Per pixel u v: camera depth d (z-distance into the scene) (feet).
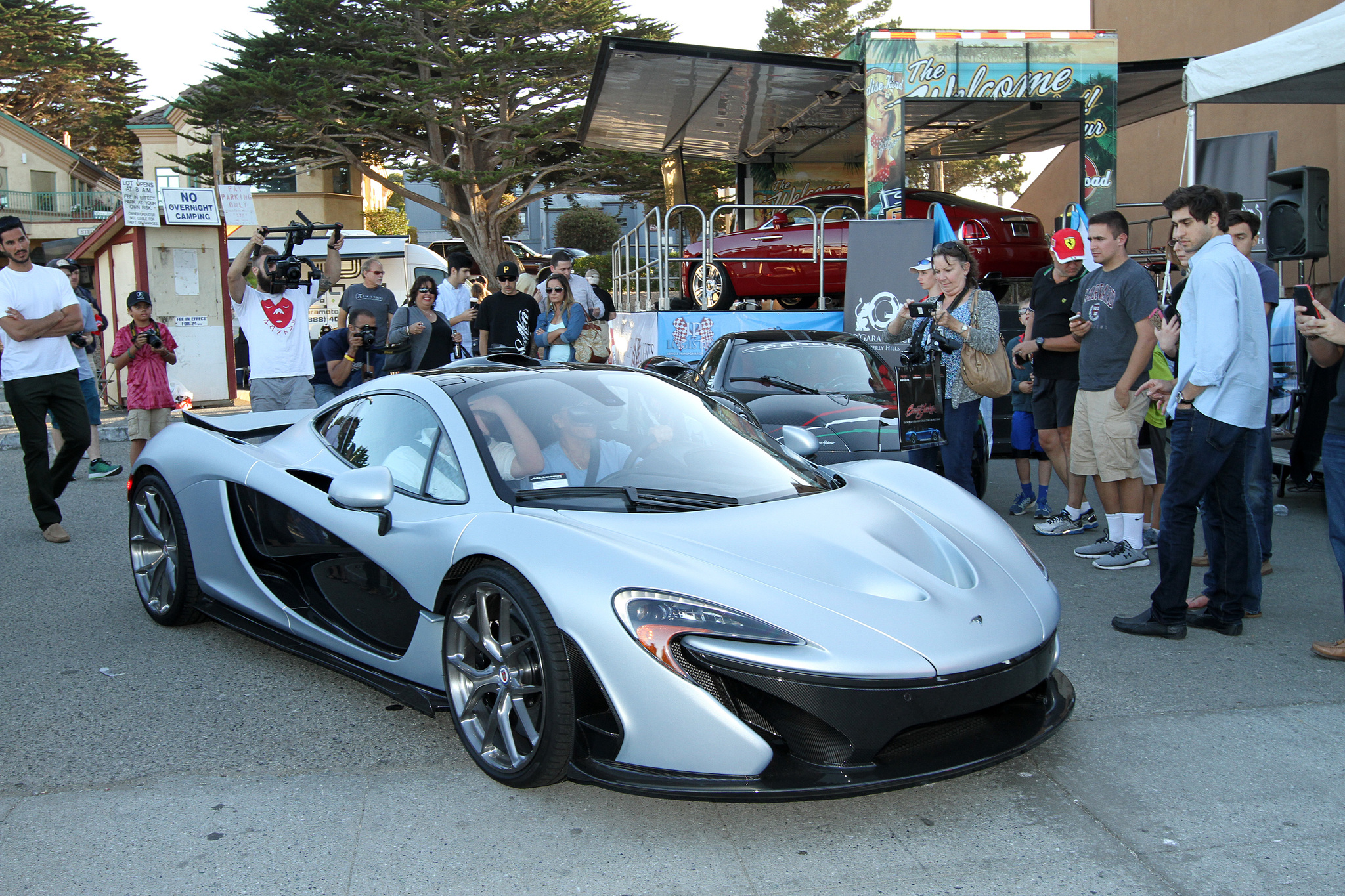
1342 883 7.86
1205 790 9.49
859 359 24.71
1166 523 13.84
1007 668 8.81
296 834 8.77
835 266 35.99
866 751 8.23
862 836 8.68
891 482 12.62
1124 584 16.93
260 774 9.97
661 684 8.27
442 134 106.11
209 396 45.44
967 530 11.23
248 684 12.56
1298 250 17.99
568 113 95.71
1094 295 17.39
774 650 8.20
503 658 9.40
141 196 41.60
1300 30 22.71
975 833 8.73
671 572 8.76
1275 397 24.16
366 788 9.66
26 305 19.13
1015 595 9.81
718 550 9.31
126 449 33.50
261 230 21.94
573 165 102.94
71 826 8.91
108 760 10.30
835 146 47.88
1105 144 32.32
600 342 27.63
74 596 16.48
